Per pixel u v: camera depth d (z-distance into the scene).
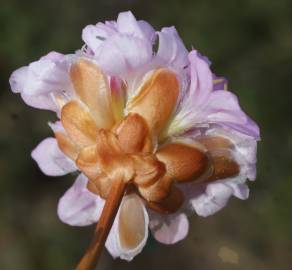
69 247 0.26
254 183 0.26
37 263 0.26
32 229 0.26
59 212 0.11
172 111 0.10
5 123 0.28
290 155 0.26
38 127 0.28
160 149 0.10
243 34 0.29
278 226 0.26
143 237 0.10
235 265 0.26
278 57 0.28
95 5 0.28
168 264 0.25
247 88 0.28
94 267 0.10
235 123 0.10
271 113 0.27
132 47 0.10
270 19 0.29
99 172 0.10
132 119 0.10
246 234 0.26
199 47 0.28
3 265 0.25
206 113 0.10
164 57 0.10
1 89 0.28
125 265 0.25
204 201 0.11
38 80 0.10
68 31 0.28
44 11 0.28
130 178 0.10
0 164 0.27
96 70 0.10
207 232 0.26
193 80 0.10
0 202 0.27
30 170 0.28
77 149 0.10
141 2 0.28
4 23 0.28
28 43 0.28
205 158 0.10
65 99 0.10
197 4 0.29
